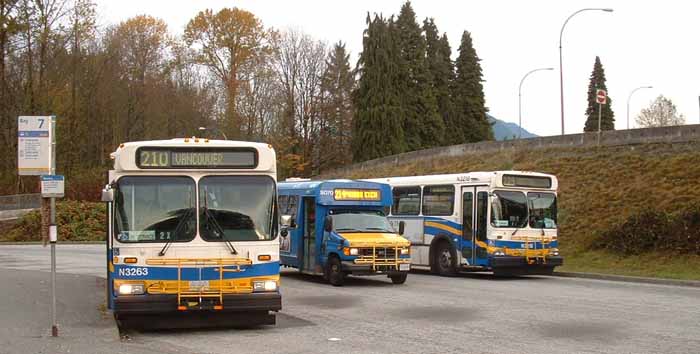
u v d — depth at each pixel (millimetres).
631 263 25891
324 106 73000
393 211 27641
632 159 35844
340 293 18750
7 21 49719
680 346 10844
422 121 80625
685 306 15836
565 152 40625
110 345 10414
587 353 10297
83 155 63625
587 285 21344
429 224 25703
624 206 31797
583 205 33250
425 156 52656
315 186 22062
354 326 12961
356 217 21906
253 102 68375
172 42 68500
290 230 23344
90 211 53344
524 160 42219
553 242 23906
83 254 34938
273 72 70188
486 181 23500
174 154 12141
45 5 51875
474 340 11422
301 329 12625
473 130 91188
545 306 15852
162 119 64188
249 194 12336
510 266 22984
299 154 71938
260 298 11969
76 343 10484
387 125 72062
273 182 12500
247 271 12047
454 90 92500
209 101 67250
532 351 10461
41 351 9773
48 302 15109
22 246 44750
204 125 65875
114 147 62781
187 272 11812
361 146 73125
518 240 23328
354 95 74500
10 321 12469
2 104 53594
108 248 12445
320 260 21547
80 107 59500
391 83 73312
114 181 11961
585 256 28031
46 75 54219
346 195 21953
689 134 35031
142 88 63969
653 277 22938
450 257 24609
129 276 11664
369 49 73125
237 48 69062
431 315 14406
